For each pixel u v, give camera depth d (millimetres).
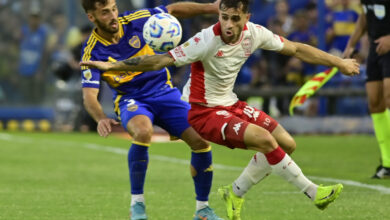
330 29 57188
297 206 23281
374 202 23812
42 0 62125
